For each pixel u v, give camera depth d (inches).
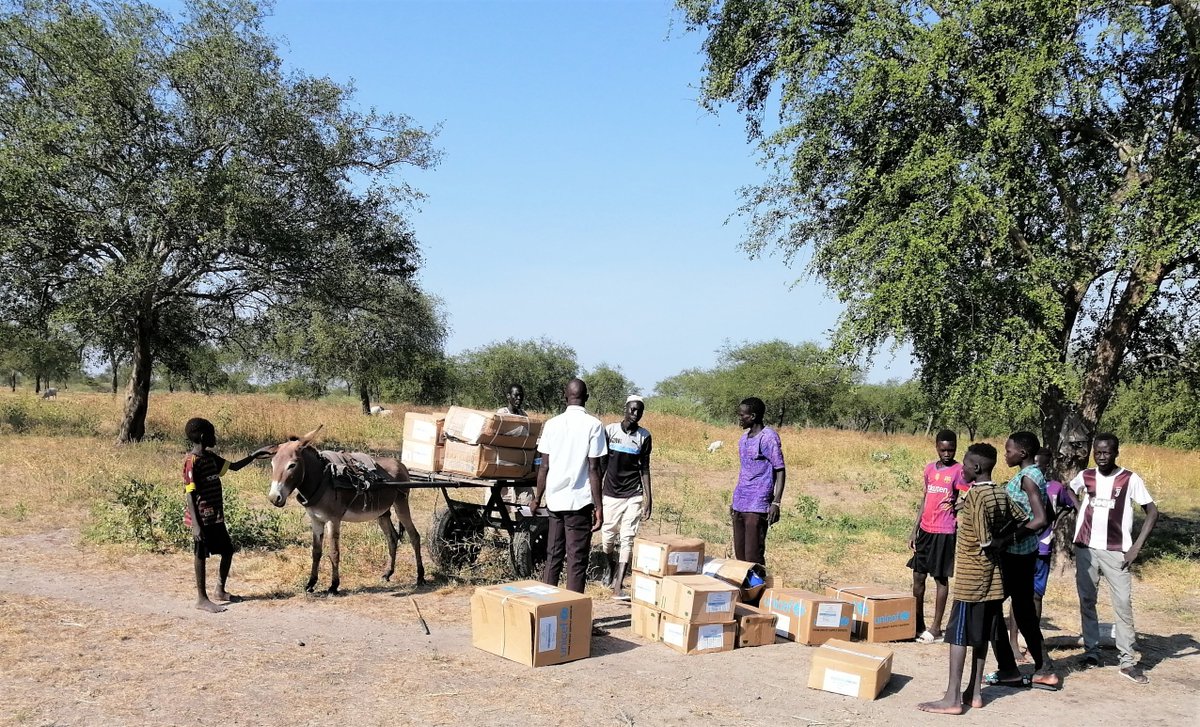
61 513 454.6
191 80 690.2
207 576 344.8
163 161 684.7
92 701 206.5
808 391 1977.1
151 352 873.5
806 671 253.0
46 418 948.0
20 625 264.8
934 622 303.9
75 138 645.9
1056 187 416.2
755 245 518.3
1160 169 387.2
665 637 272.7
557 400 2598.4
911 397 501.0
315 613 297.1
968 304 389.1
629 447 335.6
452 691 222.1
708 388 2193.7
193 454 295.3
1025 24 380.8
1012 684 247.1
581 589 278.5
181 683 221.8
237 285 776.9
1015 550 245.4
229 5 707.4
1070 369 366.3
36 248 684.1
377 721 200.7
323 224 761.6
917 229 370.0
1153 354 493.0
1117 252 389.7
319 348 1310.3
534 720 204.4
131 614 285.3
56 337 765.9
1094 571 271.6
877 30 387.2
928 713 221.8
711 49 491.8
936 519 301.1
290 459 300.0
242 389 2647.6
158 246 718.5
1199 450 1291.8
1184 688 253.0
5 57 681.0
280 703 210.2
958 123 393.1
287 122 698.2
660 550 281.1
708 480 775.1
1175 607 378.3
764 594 300.0
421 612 302.8
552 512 281.3
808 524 553.0
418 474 358.6
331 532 323.9
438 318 1983.3
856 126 425.1
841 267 419.5
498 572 357.1
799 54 426.6
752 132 515.2
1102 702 236.8
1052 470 430.6
